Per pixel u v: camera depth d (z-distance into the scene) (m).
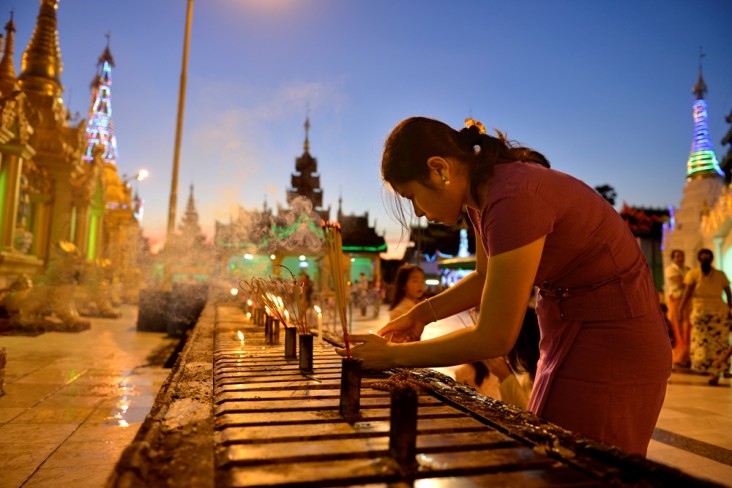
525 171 1.44
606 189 32.12
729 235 12.36
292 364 1.99
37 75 15.09
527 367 2.93
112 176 24.91
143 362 6.46
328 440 1.04
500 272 1.35
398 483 0.85
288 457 0.92
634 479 0.88
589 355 1.50
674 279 7.95
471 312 2.42
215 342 2.90
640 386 1.48
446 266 18.08
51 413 3.88
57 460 2.86
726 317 7.09
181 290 10.56
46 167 14.17
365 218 35.50
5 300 9.42
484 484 0.86
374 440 1.04
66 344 7.97
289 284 2.62
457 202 1.59
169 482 0.81
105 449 3.06
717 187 17.55
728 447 3.62
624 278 1.49
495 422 1.20
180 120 14.04
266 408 1.26
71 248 10.03
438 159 1.53
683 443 3.71
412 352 1.45
